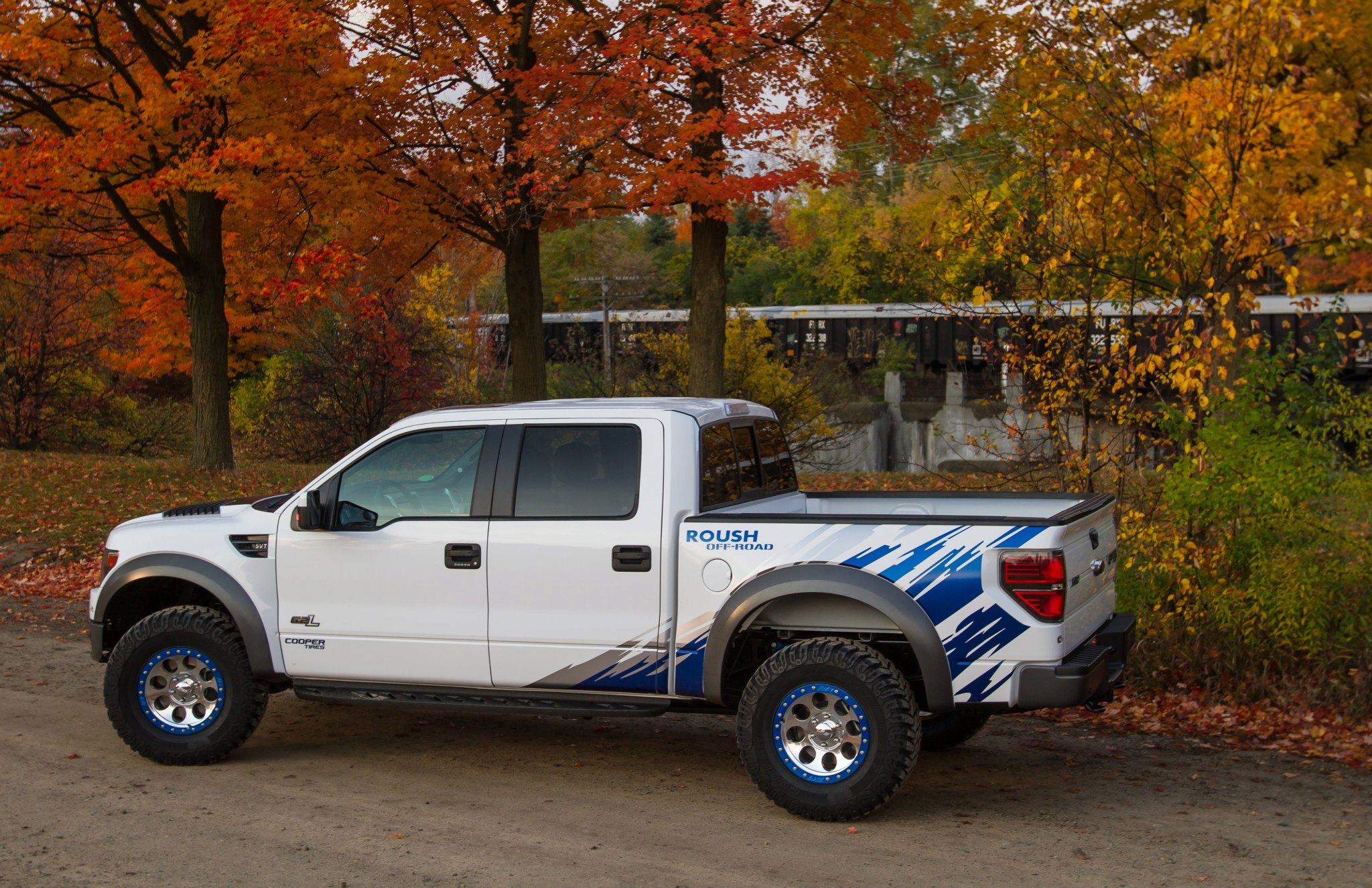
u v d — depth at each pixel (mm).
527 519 5730
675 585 5520
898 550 5191
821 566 5262
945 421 33656
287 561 6062
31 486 16531
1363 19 10633
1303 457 7398
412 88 14859
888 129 15945
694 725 7156
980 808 5453
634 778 6008
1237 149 7969
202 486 17094
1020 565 5031
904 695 5098
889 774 5070
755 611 5309
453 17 14859
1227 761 6277
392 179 15297
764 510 6270
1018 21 11680
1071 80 8750
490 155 15047
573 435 5785
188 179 13914
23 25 14812
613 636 5574
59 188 14508
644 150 14258
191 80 13570
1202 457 7695
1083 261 8539
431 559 5840
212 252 18250
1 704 7480
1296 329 23984
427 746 6609
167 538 6258
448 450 5984
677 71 13508
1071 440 9156
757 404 6727
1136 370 8219
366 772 6070
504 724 7145
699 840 5000
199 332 18328
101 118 14148
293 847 4898
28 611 11000
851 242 46406
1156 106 8570
